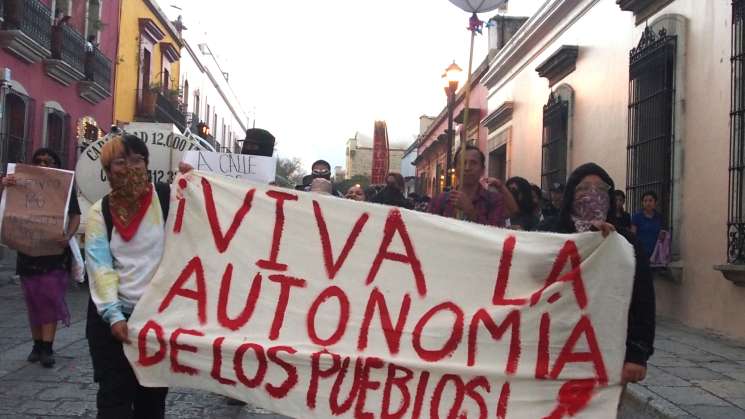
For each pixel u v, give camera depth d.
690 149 8.54
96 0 19.00
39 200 5.59
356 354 3.40
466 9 5.15
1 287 10.27
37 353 5.77
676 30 8.85
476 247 3.48
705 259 8.13
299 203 3.55
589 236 3.30
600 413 3.23
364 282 3.50
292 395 3.37
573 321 3.30
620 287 3.21
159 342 3.25
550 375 3.30
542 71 14.22
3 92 13.57
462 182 4.56
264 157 6.69
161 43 25.73
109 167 3.16
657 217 8.82
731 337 7.60
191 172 3.49
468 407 3.34
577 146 12.55
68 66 16.20
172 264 3.36
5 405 4.66
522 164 16.36
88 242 3.17
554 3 13.66
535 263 3.40
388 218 3.54
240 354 3.34
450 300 3.46
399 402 3.37
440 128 30.42
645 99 9.60
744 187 7.40
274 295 3.47
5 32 13.45
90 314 3.18
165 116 24.94
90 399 4.84
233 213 3.51
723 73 7.83
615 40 10.95
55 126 16.86
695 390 5.52
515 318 3.36
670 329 8.21
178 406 4.91
